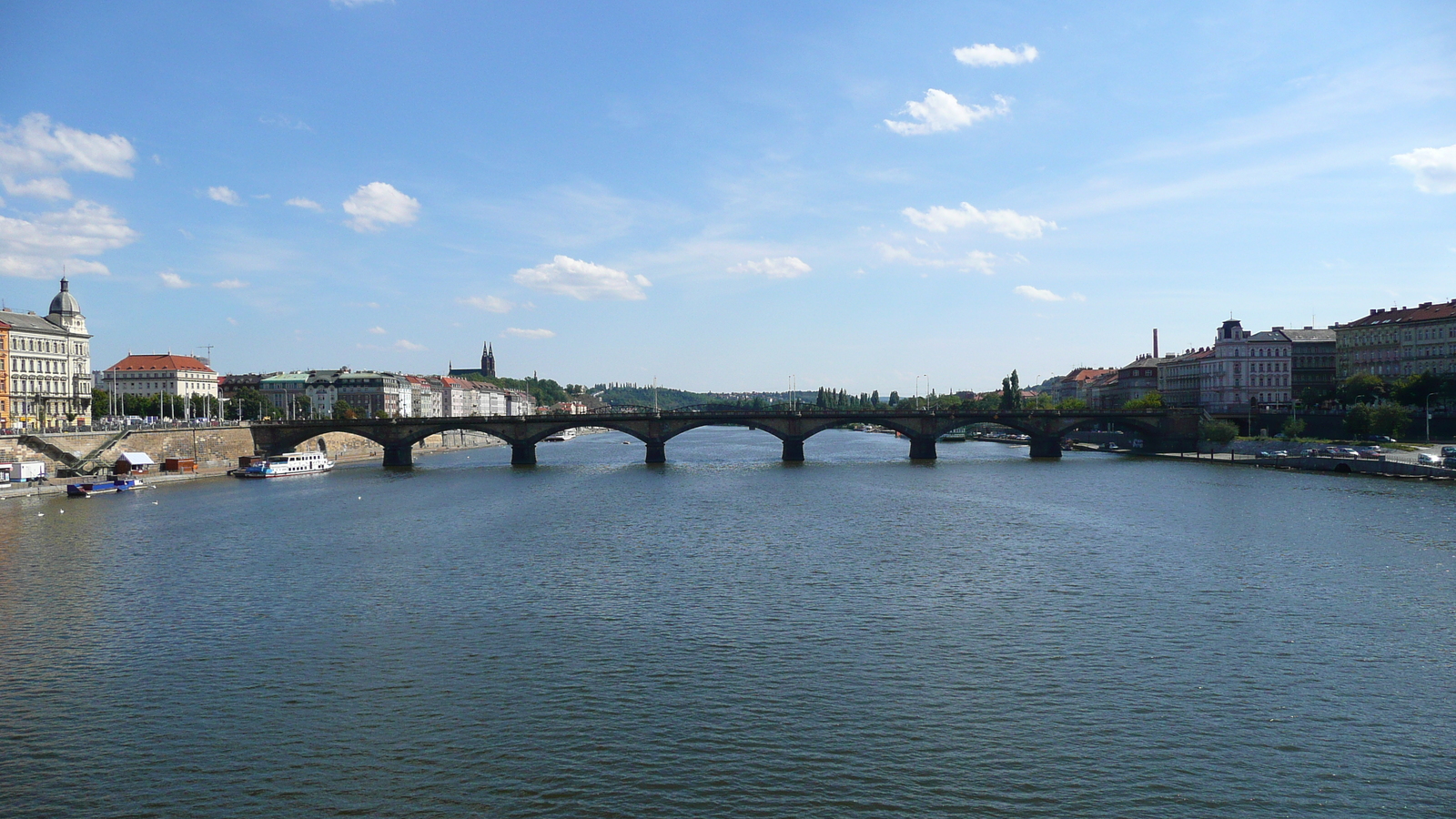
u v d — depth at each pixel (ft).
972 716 153.38
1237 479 510.99
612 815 123.44
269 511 400.06
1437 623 203.92
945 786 130.52
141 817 124.36
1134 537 313.94
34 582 253.44
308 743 145.48
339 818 123.44
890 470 598.34
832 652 185.26
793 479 545.44
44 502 438.40
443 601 228.43
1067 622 205.77
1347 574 251.80
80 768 138.00
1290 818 122.62
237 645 193.67
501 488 501.56
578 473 598.75
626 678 171.63
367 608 222.07
